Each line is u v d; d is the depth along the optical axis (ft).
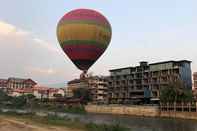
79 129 120.16
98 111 409.08
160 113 333.21
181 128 200.44
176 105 321.52
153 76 385.50
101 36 156.66
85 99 472.85
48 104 492.95
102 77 504.43
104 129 117.29
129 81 418.10
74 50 156.35
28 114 230.48
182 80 351.25
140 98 395.14
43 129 118.32
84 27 153.17
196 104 300.40
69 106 451.94
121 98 421.59
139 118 301.22
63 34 158.10
